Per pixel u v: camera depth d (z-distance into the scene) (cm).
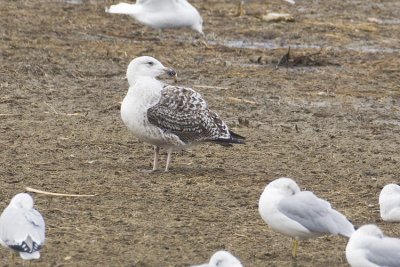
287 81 2278
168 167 1602
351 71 2402
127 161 1650
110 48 2516
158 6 2536
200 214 1388
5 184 1493
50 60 2344
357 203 1472
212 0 3266
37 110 1952
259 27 2877
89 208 1395
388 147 1817
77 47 2503
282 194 1195
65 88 2133
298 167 1658
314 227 1172
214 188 1511
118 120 1911
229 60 2466
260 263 1206
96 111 1966
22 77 2191
